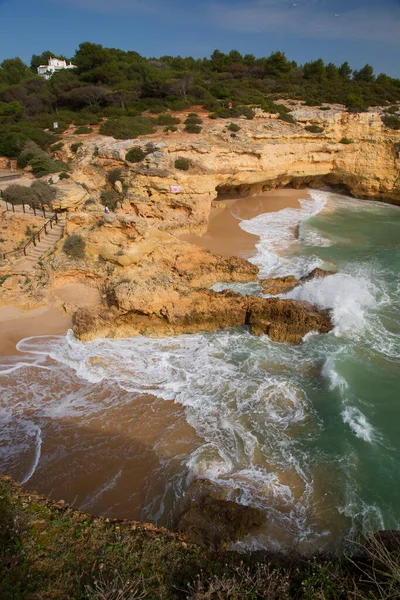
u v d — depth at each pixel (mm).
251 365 18094
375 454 13406
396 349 18844
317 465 13180
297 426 14797
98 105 51438
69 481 12766
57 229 26094
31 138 40031
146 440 14281
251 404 15836
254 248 29750
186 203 32688
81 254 23344
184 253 25969
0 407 15758
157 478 12852
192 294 21250
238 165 36250
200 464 13219
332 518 11539
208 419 15156
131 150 34906
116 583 8148
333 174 43188
